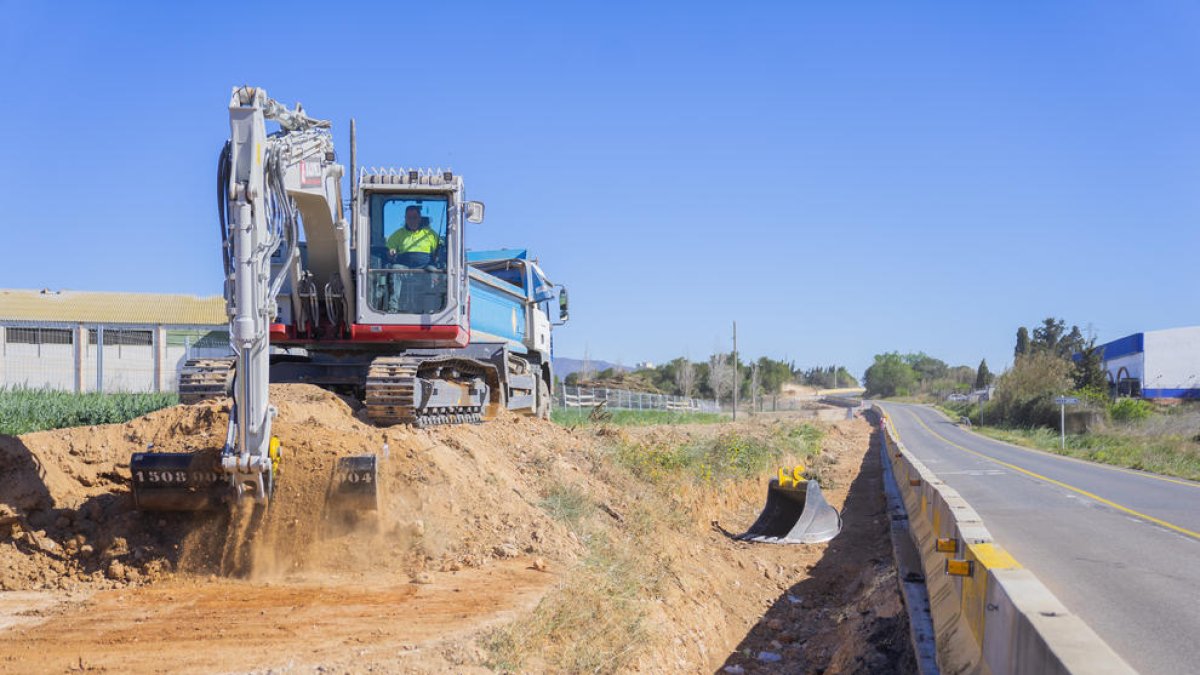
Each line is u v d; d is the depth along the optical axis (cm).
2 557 813
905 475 1577
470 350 1406
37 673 579
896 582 1067
